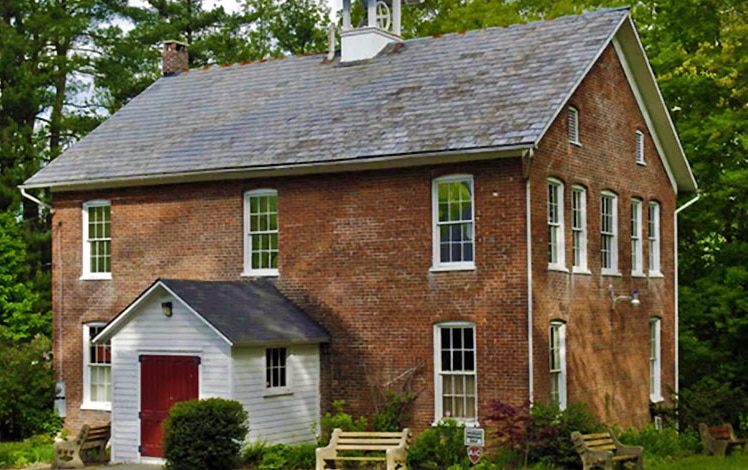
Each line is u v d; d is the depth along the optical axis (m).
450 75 26.70
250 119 28.36
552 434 22.00
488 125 23.73
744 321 31.81
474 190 23.84
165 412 23.91
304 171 25.80
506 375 23.23
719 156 33.25
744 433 28.69
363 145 24.95
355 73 28.72
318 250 25.83
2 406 27.48
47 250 42.31
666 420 29.28
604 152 27.31
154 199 28.22
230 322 23.34
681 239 35.94
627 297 28.06
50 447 25.81
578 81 24.44
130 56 44.34
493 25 41.25
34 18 40.78
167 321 23.98
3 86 40.88
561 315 24.55
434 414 24.16
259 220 26.83
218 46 49.50
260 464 22.47
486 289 23.61
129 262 28.50
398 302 24.72
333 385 25.41
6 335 34.56
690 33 34.84
